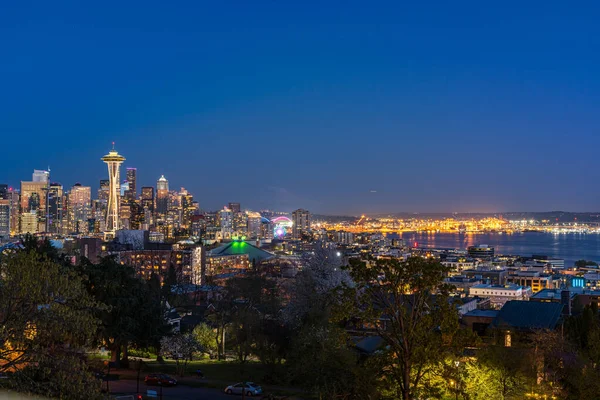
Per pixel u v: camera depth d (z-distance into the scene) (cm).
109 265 9594
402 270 6178
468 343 6212
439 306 6356
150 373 9306
